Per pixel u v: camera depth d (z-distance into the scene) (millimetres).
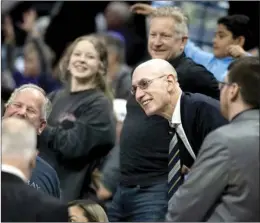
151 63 6172
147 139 6512
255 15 8922
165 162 6496
